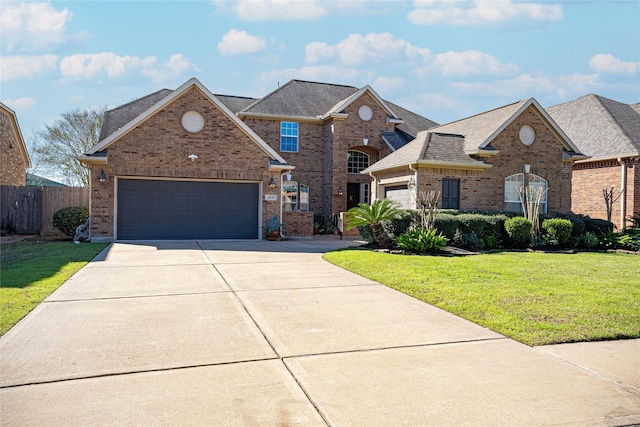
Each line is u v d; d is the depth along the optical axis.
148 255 12.37
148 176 16.45
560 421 3.45
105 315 6.24
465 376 4.26
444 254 12.86
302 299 7.32
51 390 3.87
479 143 18.23
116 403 3.64
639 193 19.98
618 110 23.86
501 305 6.76
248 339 5.27
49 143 32.16
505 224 15.20
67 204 19.84
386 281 8.66
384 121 24.50
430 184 17.64
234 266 10.65
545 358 4.76
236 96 27.39
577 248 15.47
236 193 17.58
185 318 6.13
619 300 7.09
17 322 5.83
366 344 5.13
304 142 24.39
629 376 4.31
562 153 19.52
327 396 3.81
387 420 3.42
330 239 19.20
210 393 3.84
